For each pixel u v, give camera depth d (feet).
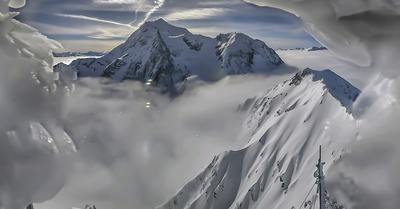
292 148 453.58
